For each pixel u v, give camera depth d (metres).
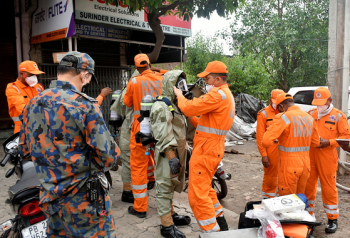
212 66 2.93
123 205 4.20
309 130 3.14
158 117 3.00
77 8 6.48
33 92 4.48
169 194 3.20
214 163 2.87
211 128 2.85
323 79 14.29
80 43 8.74
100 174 2.03
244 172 6.02
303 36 13.33
